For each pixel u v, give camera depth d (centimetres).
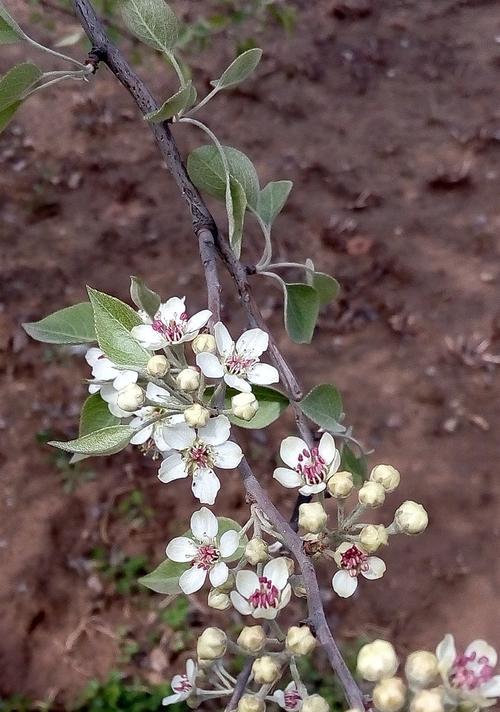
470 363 85
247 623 65
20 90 26
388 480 22
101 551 70
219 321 25
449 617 66
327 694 58
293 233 100
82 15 28
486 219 102
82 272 94
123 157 110
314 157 113
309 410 25
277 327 88
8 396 80
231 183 27
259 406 26
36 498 73
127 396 22
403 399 82
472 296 92
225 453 22
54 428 78
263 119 119
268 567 21
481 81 128
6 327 86
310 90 125
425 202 105
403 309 90
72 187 105
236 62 27
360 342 87
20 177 105
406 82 128
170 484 74
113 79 121
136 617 67
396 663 18
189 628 66
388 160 112
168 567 25
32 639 65
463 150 113
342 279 94
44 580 68
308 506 21
